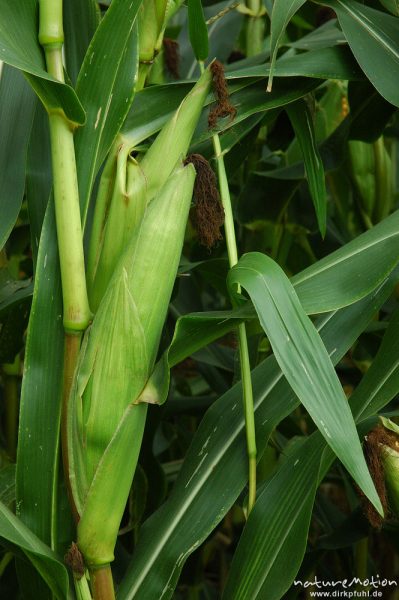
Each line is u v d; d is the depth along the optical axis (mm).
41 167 1029
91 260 938
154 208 884
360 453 835
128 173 930
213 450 1039
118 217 921
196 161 926
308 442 1021
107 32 928
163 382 886
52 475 943
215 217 936
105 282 924
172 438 1675
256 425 1046
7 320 1222
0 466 1454
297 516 976
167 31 1561
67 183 915
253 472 997
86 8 1009
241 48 1704
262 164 1717
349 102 1276
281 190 1391
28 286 1221
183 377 1896
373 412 972
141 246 881
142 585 981
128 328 875
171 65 1272
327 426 832
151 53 998
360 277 918
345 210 1721
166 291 886
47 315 940
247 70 1033
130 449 888
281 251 1493
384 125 1297
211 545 1810
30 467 942
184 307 1502
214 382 1500
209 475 1024
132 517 1194
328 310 908
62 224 915
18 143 1009
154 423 1219
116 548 1260
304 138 1129
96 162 943
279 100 1051
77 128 938
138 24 994
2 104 1020
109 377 880
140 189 924
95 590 909
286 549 965
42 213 1019
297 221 1460
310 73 1037
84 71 938
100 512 891
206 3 1569
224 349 1490
